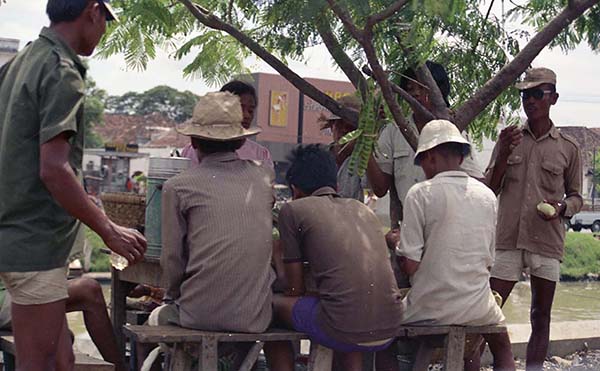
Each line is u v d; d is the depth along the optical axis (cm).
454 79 640
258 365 567
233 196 457
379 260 467
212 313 443
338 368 508
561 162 616
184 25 638
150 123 7788
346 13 492
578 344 812
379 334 457
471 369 539
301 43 586
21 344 388
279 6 559
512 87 646
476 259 494
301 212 470
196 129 466
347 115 587
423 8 438
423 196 491
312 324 454
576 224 3372
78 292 459
